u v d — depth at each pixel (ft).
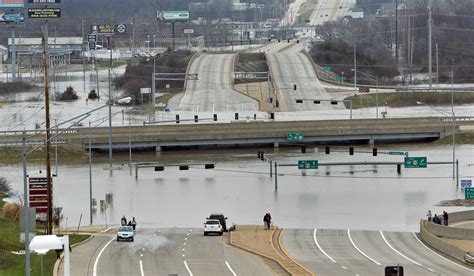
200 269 524.93
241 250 599.98
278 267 533.55
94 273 503.20
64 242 438.81
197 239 650.43
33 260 523.70
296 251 615.98
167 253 581.94
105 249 590.55
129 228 636.89
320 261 575.38
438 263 580.71
